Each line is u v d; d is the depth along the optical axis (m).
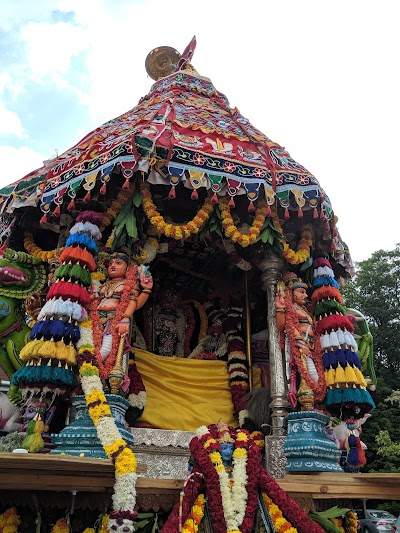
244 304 7.02
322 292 6.05
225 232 5.65
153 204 5.49
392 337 26.02
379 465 20.05
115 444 4.10
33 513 4.19
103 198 5.75
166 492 4.33
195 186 5.29
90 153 5.54
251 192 5.45
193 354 6.82
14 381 4.54
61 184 5.55
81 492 4.29
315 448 4.98
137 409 5.60
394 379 24.27
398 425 21.16
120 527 3.71
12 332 6.02
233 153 5.75
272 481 4.20
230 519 3.89
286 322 5.77
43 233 6.79
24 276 6.10
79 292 4.86
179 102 7.33
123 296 5.18
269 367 6.26
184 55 9.12
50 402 4.69
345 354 5.57
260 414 5.92
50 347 4.51
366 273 28.78
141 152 5.22
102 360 4.85
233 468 4.25
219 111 7.43
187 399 6.11
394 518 16.41
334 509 4.84
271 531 4.04
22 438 4.99
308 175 6.00
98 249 5.64
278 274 6.09
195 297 7.36
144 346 6.62
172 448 5.52
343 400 5.33
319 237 6.55
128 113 7.46
